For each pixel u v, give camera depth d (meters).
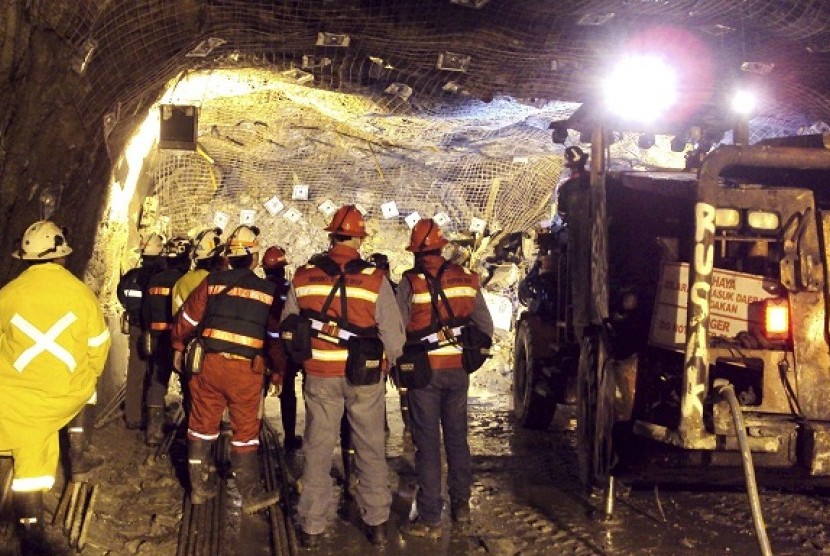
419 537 5.43
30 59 4.80
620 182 5.85
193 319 5.74
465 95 8.19
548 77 7.18
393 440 8.52
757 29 6.36
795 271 5.07
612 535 5.46
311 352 5.14
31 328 4.16
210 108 11.89
